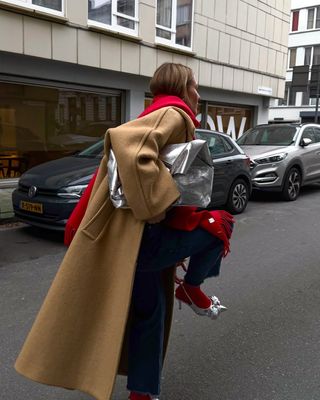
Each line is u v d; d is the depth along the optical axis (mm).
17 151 9648
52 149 10266
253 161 9484
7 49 8406
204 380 2801
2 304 3998
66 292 1944
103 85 10719
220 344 3266
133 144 1784
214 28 13297
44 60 9391
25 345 2006
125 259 1903
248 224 7445
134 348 2168
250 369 2938
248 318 3715
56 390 2691
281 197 9930
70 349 1960
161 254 2064
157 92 2182
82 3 9484
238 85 14680
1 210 7590
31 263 5207
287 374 2887
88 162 6590
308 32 31844
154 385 2162
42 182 6035
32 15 8633
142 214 1793
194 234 2127
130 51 10719
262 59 15609
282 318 3729
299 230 7004
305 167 10188
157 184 1806
